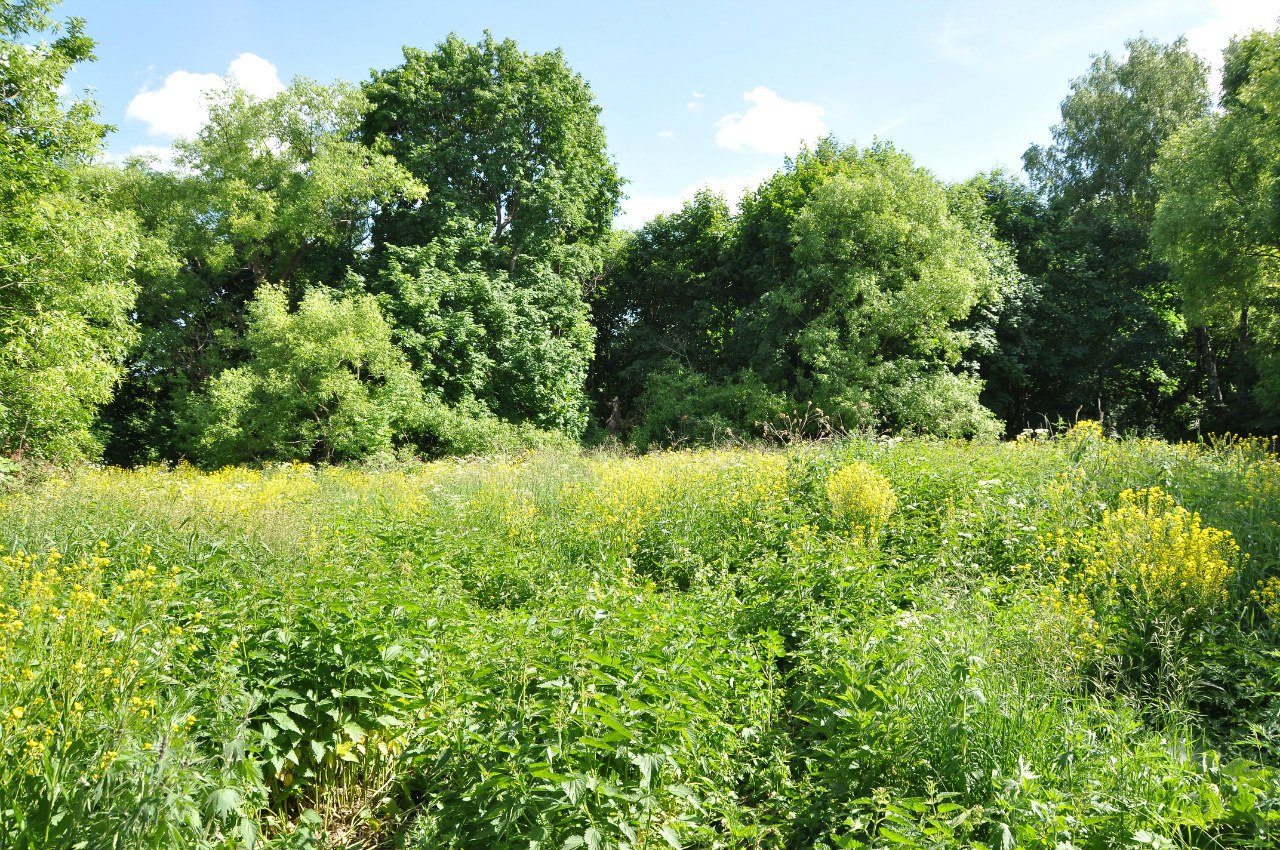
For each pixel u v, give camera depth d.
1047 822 2.96
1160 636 4.85
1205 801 3.21
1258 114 20.64
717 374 28.89
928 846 2.88
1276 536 6.14
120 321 15.61
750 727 4.22
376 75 25.80
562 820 3.12
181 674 3.99
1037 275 28.03
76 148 15.41
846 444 10.95
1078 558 6.45
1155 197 30.06
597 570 6.88
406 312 21.89
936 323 22.92
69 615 3.74
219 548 5.86
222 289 26.16
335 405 20.55
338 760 4.29
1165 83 30.33
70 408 14.05
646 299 33.50
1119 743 3.58
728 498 8.87
